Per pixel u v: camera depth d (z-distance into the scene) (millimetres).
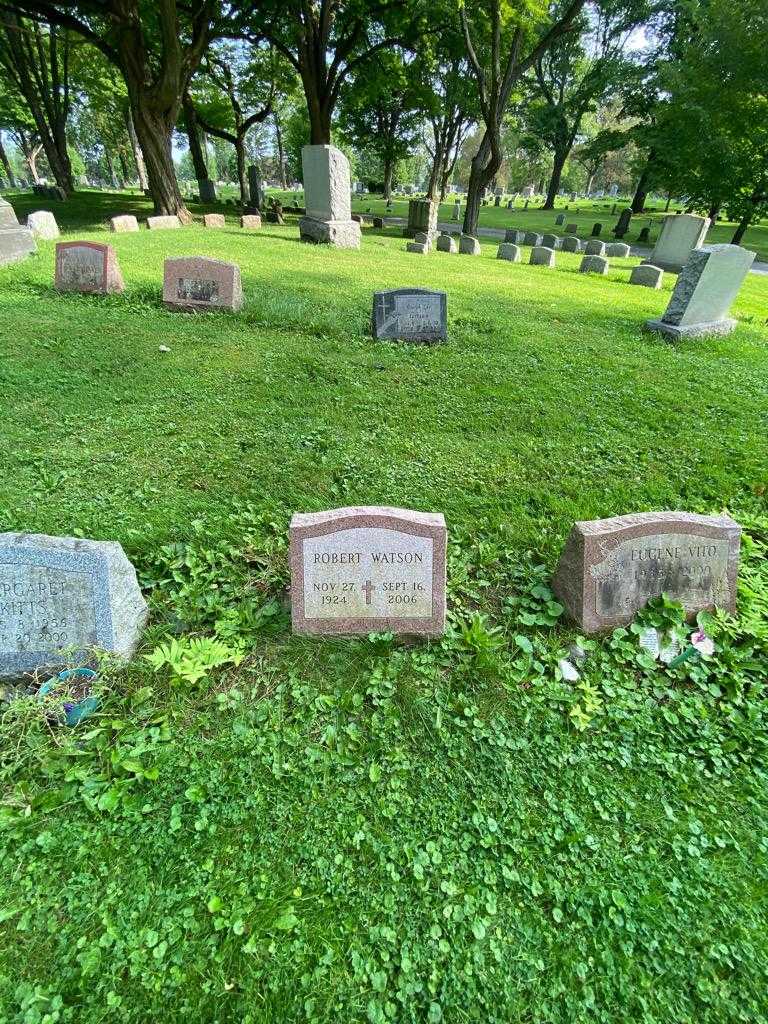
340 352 7652
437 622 3344
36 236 14273
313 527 3152
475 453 5352
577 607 3445
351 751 2730
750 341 9695
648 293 14375
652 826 2482
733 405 6723
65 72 27922
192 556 3838
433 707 2949
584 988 1967
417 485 4793
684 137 25828
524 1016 1902
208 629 3361
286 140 61469
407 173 76812
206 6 18359
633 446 5668
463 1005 1909
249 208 28984
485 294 12008
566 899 2207
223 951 2006
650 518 3375
